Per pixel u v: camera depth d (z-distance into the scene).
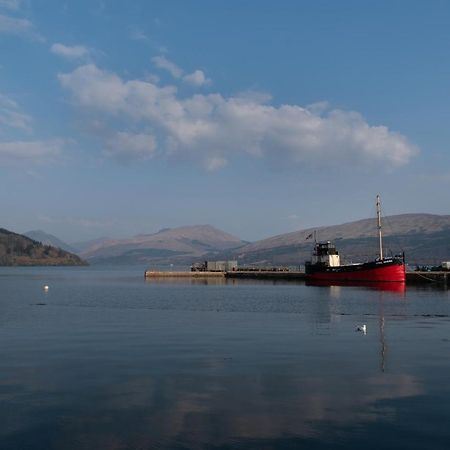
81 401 21.84
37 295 100.00
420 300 81.62
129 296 96.12
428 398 22.03
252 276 196.38
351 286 128.25
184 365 28.98
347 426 18.69
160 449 16.75
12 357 31.52
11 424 19.05
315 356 31.62
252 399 22.09
